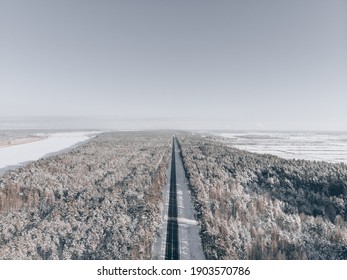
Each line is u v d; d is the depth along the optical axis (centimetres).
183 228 8369
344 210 10156
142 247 6719
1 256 6262
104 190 11369
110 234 7488
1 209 9350
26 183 11312
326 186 11488
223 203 9838
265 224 8688
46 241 7019
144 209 8719
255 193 11594
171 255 6838
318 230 8488
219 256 6488
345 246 7631
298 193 11519
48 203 10012
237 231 7775
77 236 7294
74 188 11456
